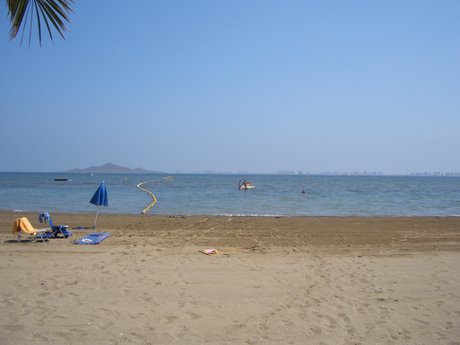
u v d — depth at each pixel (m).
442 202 35.88
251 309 6.71
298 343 5.45
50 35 3.72
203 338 5.56
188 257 10.48
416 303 7.10
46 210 25.00
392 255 11.23
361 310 6.72
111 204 30.22
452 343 5.50
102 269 9.01
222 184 80.31
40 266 9.20
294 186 75.00
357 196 43.88
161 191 50.78
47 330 5.68
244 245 12.70
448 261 10.40
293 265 9.77
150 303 6.89
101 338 5.48
